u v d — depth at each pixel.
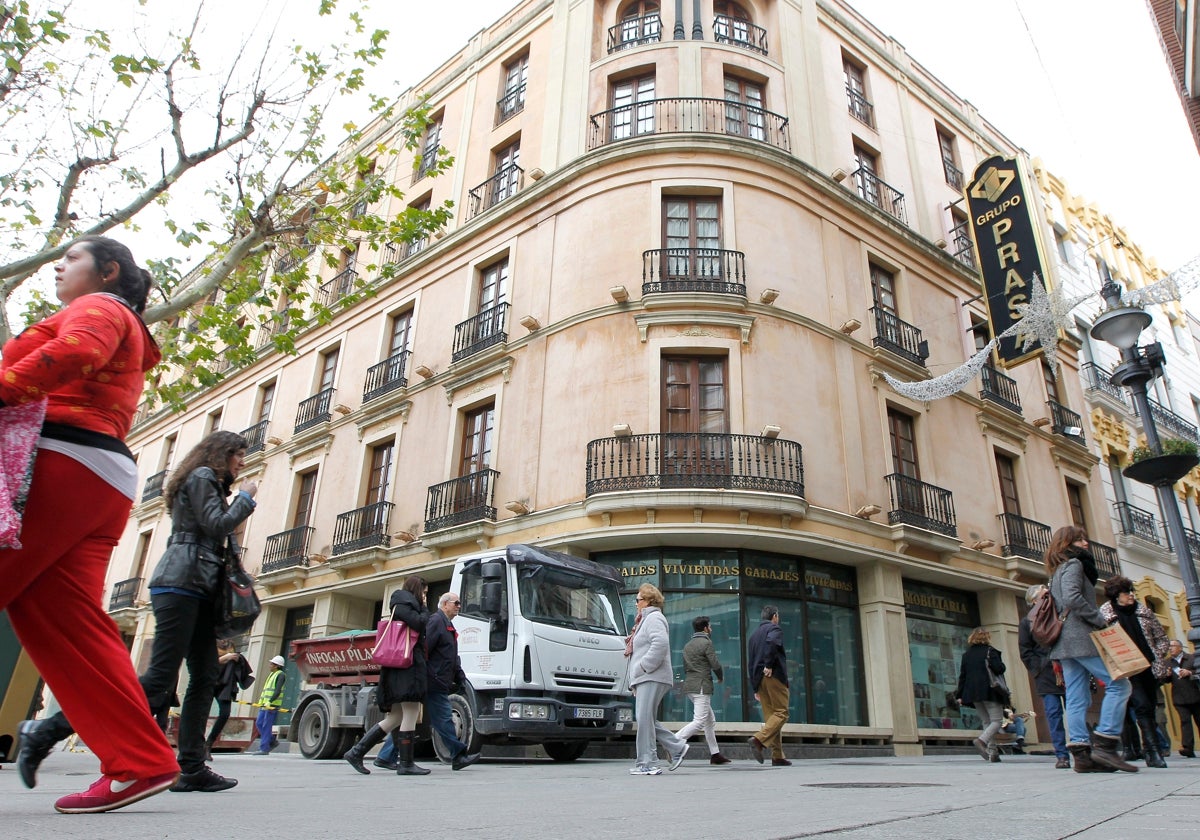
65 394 2.39
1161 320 28.59
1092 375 23.59
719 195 15.73
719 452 13.59
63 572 2.41
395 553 16.73
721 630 13.16
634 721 9.65
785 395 14.41
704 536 13.03
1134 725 8.37
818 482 14.20
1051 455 20.42
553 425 14.70
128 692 2.51
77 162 9.48
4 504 2.07
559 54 18.80
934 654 15.77
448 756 8.88
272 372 23.62
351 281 22.09
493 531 14.80
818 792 4.20
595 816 2.78
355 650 10.06
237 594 4.00
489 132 20.02
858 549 14.10
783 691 9.16
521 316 16.42
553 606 9.45
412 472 17.38
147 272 2.97
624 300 14.54
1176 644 10.41
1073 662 5.92
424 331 18.94
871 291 17.27
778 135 17.16
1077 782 4.70
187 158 9.98
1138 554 22.05
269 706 13.95
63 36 9.02
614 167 15.98
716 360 14.50
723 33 18.19
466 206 19.52
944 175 21.47
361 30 11.22
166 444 27.86
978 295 20.23
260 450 22.09
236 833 2.10
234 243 11.09
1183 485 25.22
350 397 20.22
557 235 16.44
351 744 10.11
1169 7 14.09
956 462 17.28
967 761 10.98
